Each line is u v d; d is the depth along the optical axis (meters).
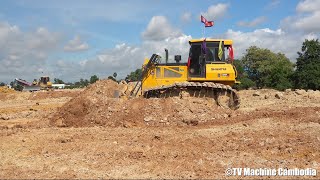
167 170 9.28
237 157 10.31
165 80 18.42
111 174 9.05
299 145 11.23
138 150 11.14
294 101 24.86
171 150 11.19
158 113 16.33
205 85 17.48
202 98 17.88
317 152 10.54
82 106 17.22
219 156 10.48
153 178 8.72
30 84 70.25
